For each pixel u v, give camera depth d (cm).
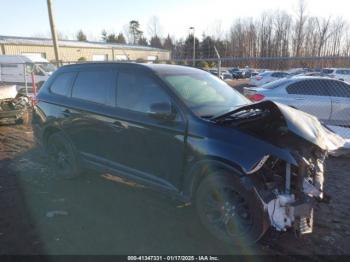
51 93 539
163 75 420
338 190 507
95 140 471
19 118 1003
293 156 333
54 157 544
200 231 383
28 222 397
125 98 437
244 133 350
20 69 2122
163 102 394
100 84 470
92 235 371
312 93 962
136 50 5156
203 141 360
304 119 358
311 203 344
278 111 346
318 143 335
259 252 346
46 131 543
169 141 387
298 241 365
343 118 946
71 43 4362
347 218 417
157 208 438
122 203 451
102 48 4653
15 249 343
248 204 340
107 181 527
